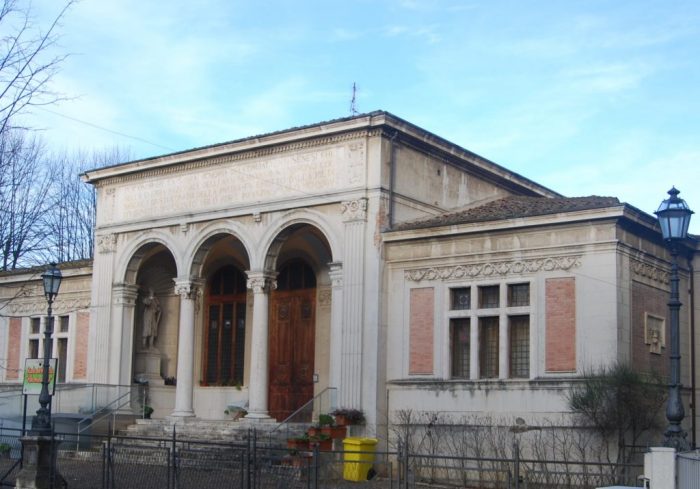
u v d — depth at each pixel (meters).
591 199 26.69
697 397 27.67
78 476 22.95
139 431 31.14
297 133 29.30
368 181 27.97
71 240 54.16
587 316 24.03
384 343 27.41
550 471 20.88
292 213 29.59
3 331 40.47
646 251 25.39
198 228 32.09
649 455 14.53
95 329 34.56
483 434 24.95
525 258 25.31
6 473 23.34
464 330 26.53
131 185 34.47
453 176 30.94
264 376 29.62
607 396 22.69
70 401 33.31
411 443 25.78
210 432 28.80
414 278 27.28
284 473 20.30
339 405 27.42
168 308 36.31
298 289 33.78
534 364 24.70
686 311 27.98
